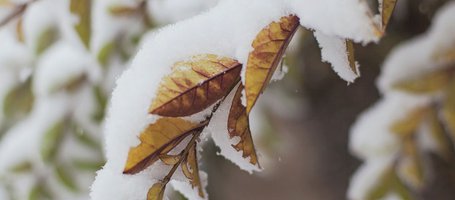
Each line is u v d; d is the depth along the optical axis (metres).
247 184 1.69
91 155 1.10
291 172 1.73
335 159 1.67
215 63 0.48
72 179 1.11
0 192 1.15
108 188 0.47
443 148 1.04
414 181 1.05
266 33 0.47
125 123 0.47
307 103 1.57
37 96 1.12
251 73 0.46
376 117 1.07
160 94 0.46
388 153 1.05
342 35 0.46
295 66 1.22
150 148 0.46
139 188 0.47
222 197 1.55
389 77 0.99
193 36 0.48
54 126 1.08
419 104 1.03
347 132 1.59
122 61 0.92
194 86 0.47
